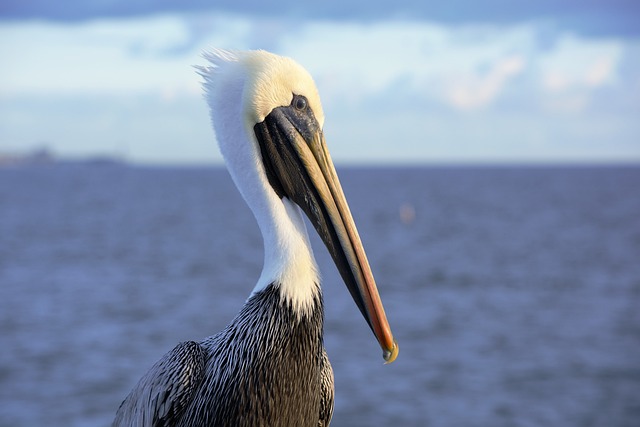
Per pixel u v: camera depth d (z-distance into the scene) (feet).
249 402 18.88
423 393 83.46
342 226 19.45
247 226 314.76
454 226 311.68
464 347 104.22
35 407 77.87
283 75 19.60
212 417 19.13
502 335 111.45
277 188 19.85
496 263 193.36
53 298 138.21
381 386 85.56
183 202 507.30
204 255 209.05
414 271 178.81
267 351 18.94
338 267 19.44
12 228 292.81
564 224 320.91
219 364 19.42
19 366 91.45
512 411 78.18
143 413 20.04
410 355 99.60
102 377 87.61
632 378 88.99
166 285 155.12
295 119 19.69
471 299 141.49
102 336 107.65
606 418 76.95
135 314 123.65
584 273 174.40
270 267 19.45
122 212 403.95
